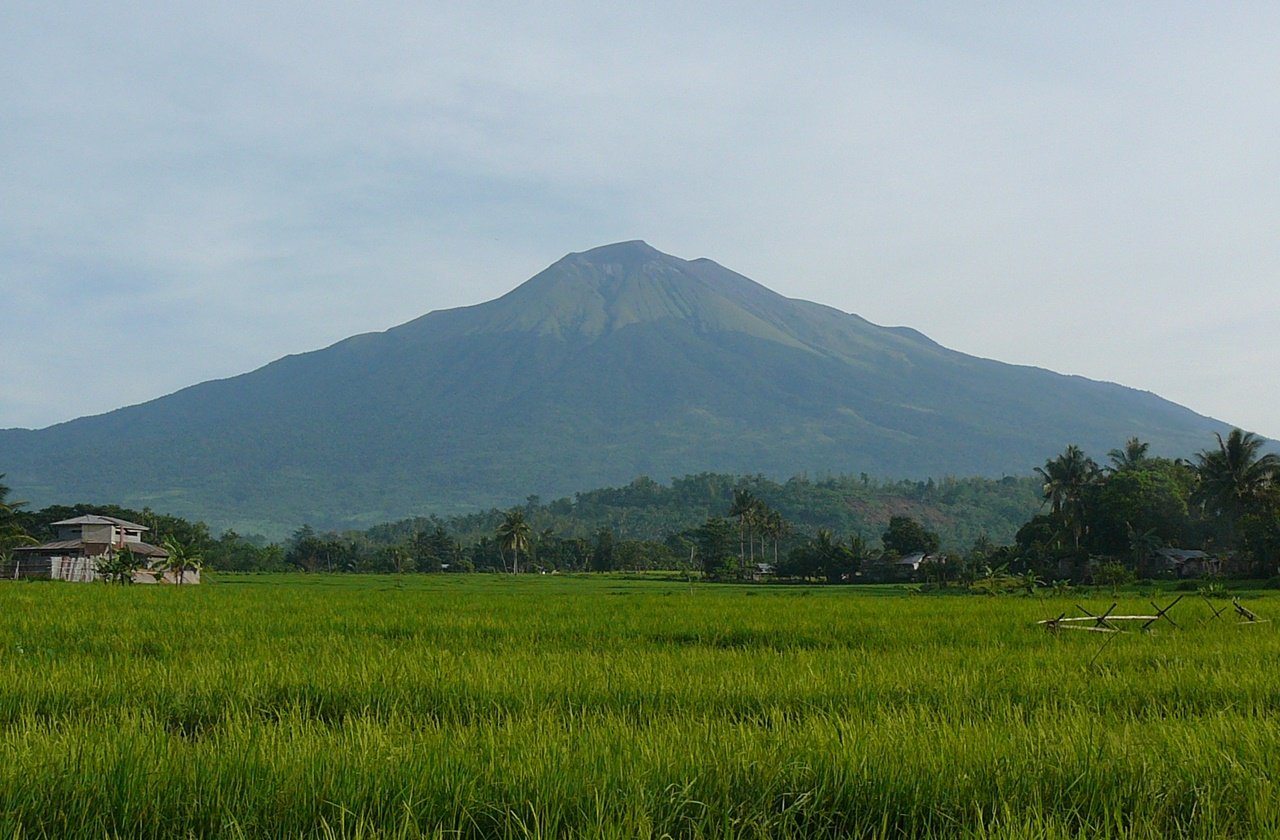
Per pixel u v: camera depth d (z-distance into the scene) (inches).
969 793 272.5
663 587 2906.0
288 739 313.4
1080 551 2989.7
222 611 1050.7
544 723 351.6
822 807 270.2
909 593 2138.3
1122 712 423.2
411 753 286.0
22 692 425.1
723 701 428.1
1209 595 1341.0
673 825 255.9
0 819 242.2
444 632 813.2
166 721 390.9
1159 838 247.8
